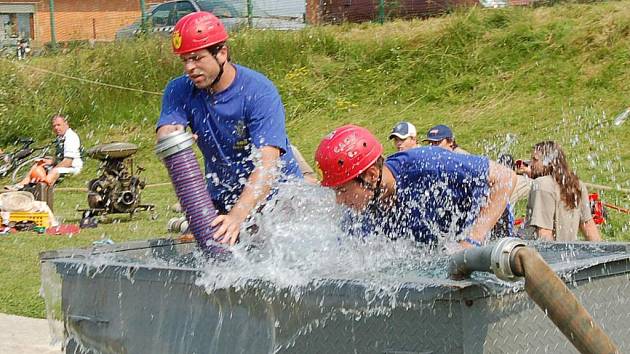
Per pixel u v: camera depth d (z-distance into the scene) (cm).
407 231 506
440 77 2138
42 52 2852
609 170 1491
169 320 455
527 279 357
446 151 500
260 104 584
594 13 2139
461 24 2244
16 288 1109
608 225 1198
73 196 1983
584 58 2003
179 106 607
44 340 866
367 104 2145
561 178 828
